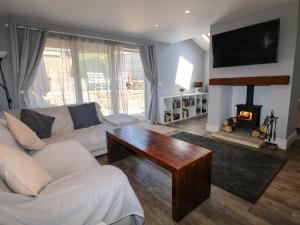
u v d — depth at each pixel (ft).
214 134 12.36
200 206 5.82
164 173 7.92
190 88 19.85
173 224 5.16
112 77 13.37
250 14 10.34
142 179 7.48
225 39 11.36
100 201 3.64
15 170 3.33
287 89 9.68
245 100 13.24
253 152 9.70
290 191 6.42
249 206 5.75
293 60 9.40
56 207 3.26
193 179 5.48
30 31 9.87
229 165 8.31
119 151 9.06
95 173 4.10
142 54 14.82
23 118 8.04
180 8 9.09
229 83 11.84
